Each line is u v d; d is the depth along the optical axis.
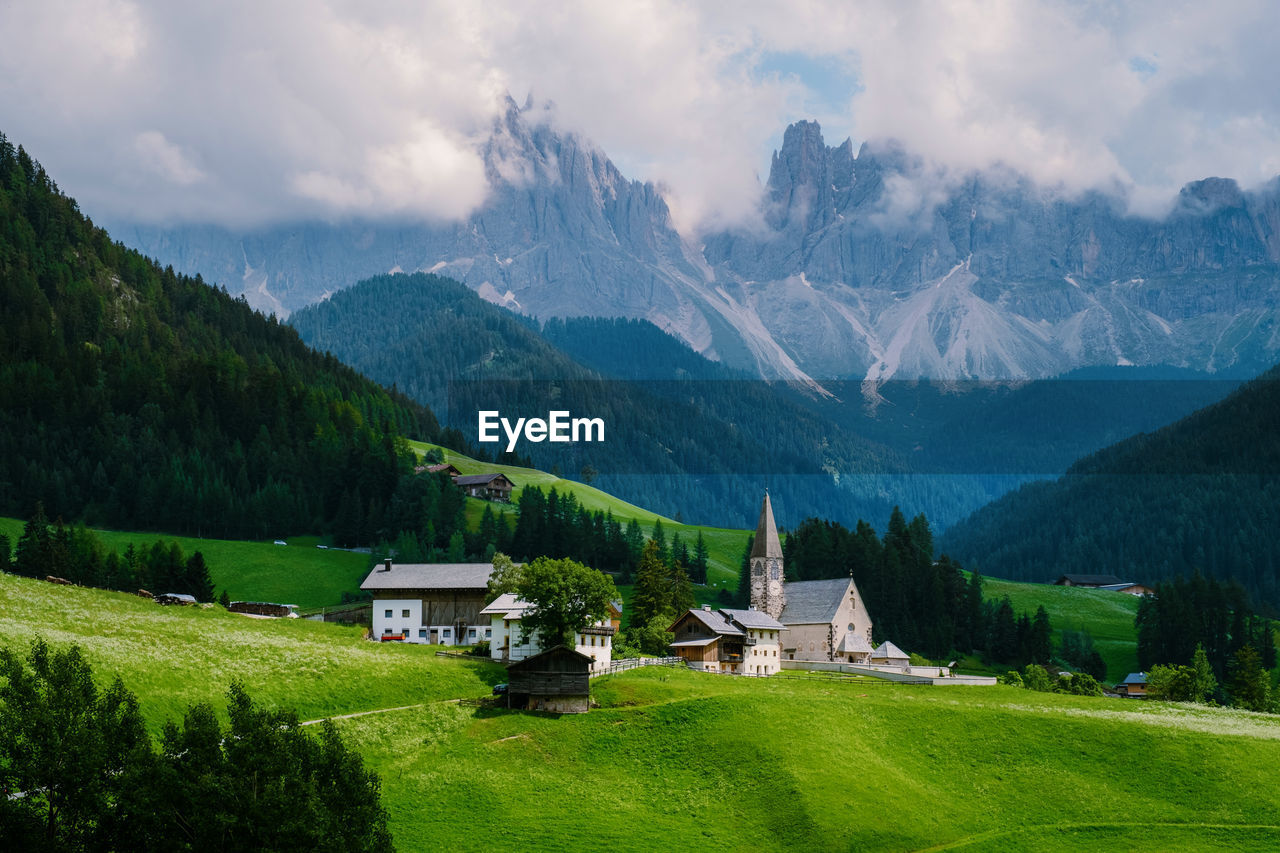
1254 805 103.25
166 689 103.44
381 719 109.69
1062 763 110.94
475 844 89.75
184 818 71.38
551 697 116.62
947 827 98.25
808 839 93.00
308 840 70.75
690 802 99.31
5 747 70.44
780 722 113.38
